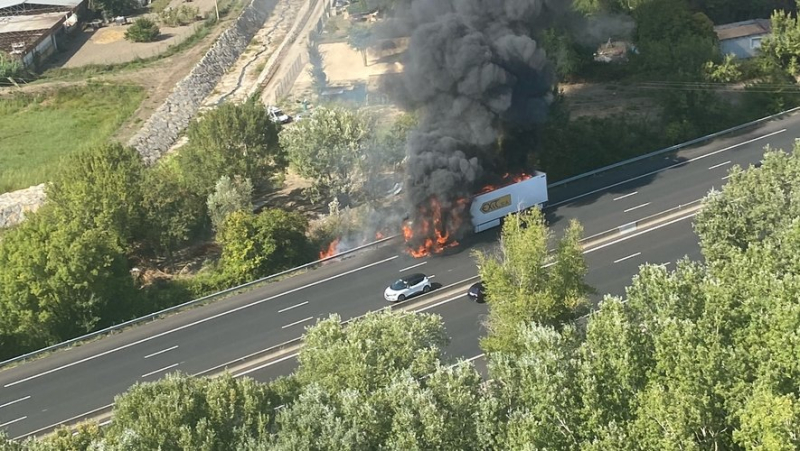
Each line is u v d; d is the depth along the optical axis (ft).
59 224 298.97
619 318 184.55
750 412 161.17
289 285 298.56
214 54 518.37
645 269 206.28
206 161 342.44
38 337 281.74
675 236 303.48
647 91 425.28
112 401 247.09
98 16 603.26
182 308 290.56
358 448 169.68
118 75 501.97
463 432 175.94
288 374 251.80
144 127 437.58
